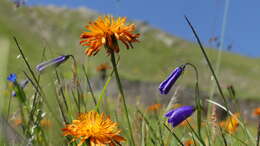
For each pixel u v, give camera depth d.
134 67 10.53
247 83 10.79
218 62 0.60
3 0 9.02
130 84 5.55
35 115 0.53
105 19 0.51
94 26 0.51
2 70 0.37
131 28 0.51
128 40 0.51
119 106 0.59
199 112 0.47
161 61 11.14
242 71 11.84
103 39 0.50
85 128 0.47
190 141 0.62
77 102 0.54
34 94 0.53
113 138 0.47
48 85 0.53
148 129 0.54
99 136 0.47
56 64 0.51
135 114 0.55
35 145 0.54
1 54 0.37
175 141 0.55
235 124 0.57
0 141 0.49
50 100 0.53
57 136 0.55
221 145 0.54
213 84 0.57
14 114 0.54
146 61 10.98
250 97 6.00
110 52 0.52
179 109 0.47
